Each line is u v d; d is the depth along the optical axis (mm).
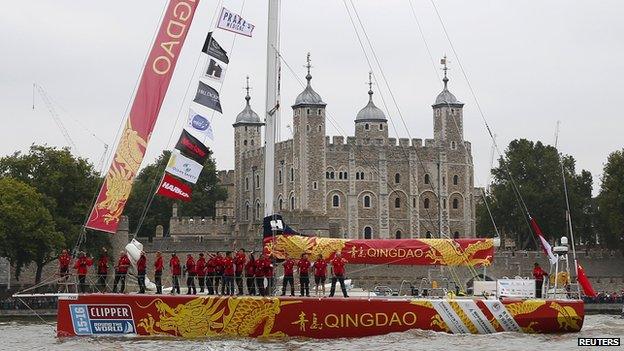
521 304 53781
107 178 57000
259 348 50219
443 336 53000
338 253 54281
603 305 124500
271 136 57188
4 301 106750
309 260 54438
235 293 55094
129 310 51750
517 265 159875
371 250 54438
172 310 51781
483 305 53344
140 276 54000
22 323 84938
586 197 182625
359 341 52094
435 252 54438
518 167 179125
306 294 53625
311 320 52125
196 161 56000
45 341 57438
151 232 189875
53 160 132875
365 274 135625
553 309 53812
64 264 56344
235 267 55125
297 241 54875
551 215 176125
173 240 150625
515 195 175250
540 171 178625
